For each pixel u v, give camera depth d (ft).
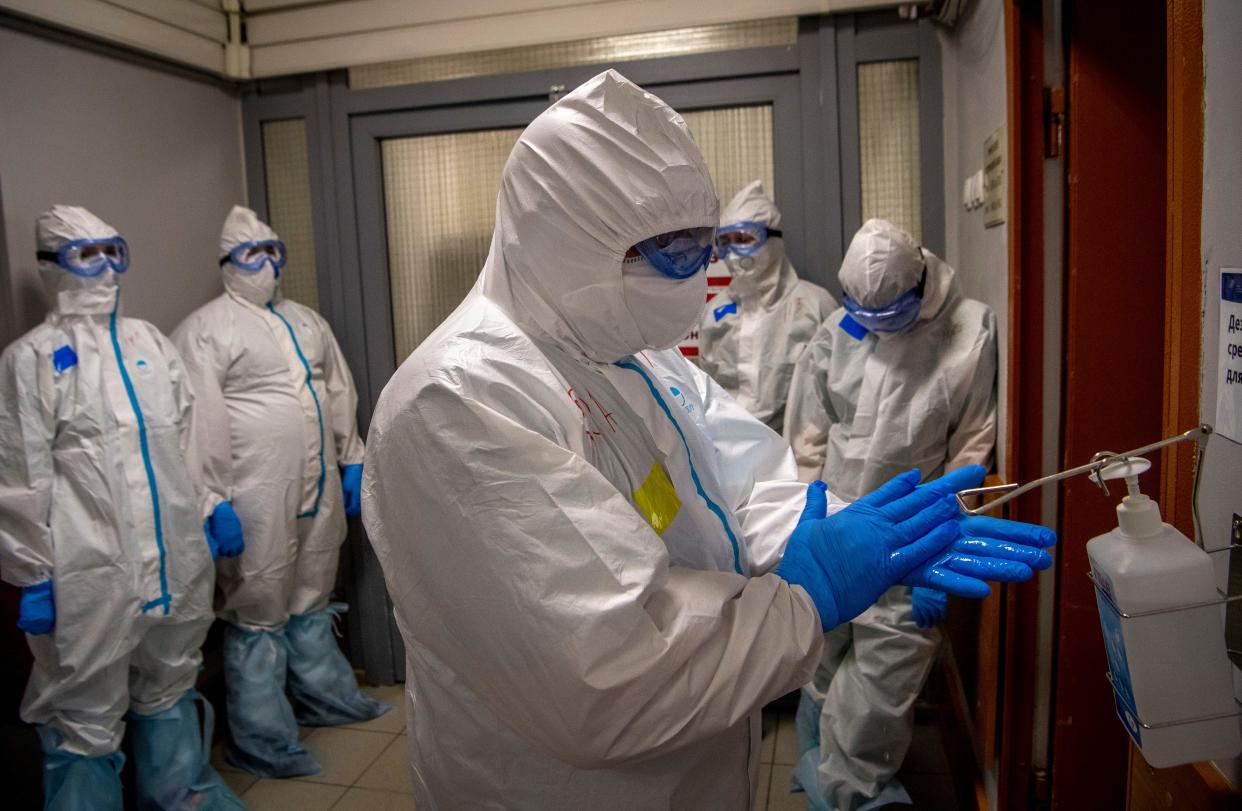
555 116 3.17
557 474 2.75
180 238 9.17
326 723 9.23
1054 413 5.48
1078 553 5.16
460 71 9.25
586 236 3.08
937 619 6.18
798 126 8.71
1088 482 5.08
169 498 7.27
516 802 3.24
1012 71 5.36
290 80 9.73
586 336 3.27
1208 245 2.83
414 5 9.06
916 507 3.45
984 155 6.73
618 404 3.45
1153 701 2.56
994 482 6.07
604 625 2.61
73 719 6.75
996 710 5.78
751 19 8.45
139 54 8.54
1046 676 5.62
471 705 3.23
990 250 6.57
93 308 7.18
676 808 3.27
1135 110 4.89
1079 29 4.92
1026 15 5.30
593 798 3.18
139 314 8.68
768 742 8.50
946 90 8.30
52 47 7.76
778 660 2.85
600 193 3.04
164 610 7.09
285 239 10.05
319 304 9.93
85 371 6.99
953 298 6.79
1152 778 3.21
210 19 9.26
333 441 9.23
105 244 7.24
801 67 8.56
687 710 2.71
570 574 2.67
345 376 9.55
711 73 8.71
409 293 9.82
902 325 6.61
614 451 3.37
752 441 4.32
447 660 3.03
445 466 2.82
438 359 3.01
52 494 6.75
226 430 8.31
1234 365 2.65
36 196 7.62
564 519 2.70
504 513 2.72
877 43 8.41
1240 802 2.62
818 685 7.42
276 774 8.33
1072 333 5.06
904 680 6.54
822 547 3.21
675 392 4.11
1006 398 5.83
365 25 9.19
